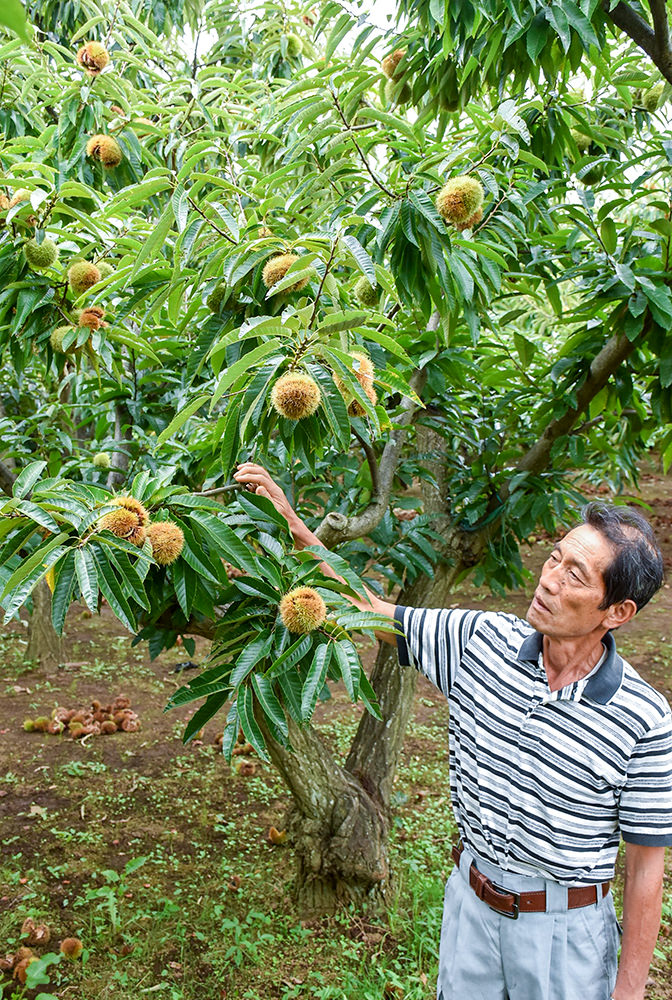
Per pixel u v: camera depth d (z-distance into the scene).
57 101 2.62
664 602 6.71
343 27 2.17
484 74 2.32
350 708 4.85
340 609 1.64
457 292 1.94
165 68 4.26
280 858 3.34
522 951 1.50
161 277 2.21
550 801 1.44
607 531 1.36
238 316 1.89
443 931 1.69
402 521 2.96
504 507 2.87
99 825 3.56
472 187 1.75
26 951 2.63
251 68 4.45
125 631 6.26
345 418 1.48
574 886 1.48
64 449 3.22
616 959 1.56
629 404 2.93
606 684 1.40
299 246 1.56
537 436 3.09
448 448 3.36
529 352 2.81
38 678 5.23
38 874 3.16
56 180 2.38
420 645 1.69
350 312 1.41
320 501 2.92
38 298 2.06
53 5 4.21
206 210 1.82
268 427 1.65
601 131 2.55
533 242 2.60
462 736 1.62
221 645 1.72
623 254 2.38
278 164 2.75
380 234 1.76
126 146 2.61
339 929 2.85
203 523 1.63
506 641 1.55
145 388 2.82
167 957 2.72
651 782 1.41
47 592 5.35
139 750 4.31
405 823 3.59
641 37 1.92
